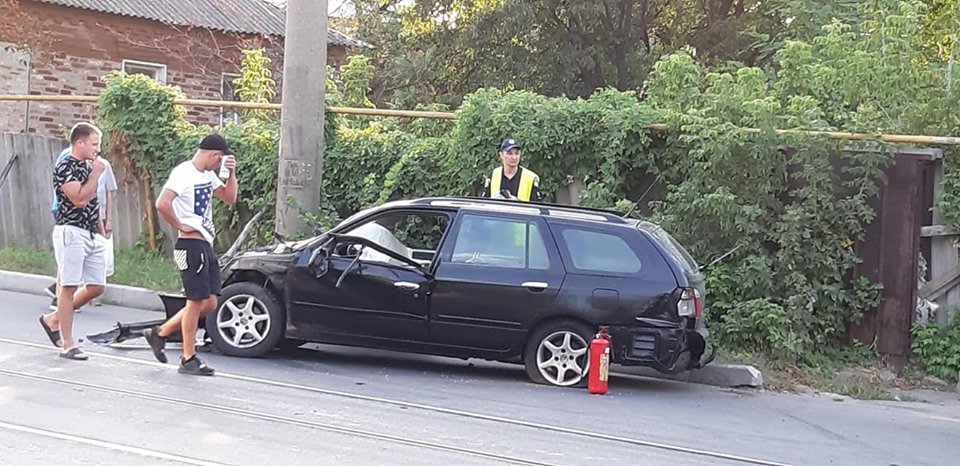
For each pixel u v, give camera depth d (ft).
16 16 64.08
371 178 41.91
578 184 39.29
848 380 33.65
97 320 35.68
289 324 30.09
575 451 21.61
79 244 27.40
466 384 28.76
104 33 68.03
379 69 95.86
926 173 36.73
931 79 38.83
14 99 48.78
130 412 22.22
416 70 90.63
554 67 90.63
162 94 46.14
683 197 36.73
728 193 35.68
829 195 35.70
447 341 29.58
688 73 39.63
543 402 26.81
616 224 29.71
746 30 81.92
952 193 36.06
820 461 22.66
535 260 29.48
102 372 26.17
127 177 47.09
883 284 35.99
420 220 34.19
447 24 93.25
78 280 27.45
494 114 38.99
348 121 47.29
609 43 94.07
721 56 94.17
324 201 42.32
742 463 21.83
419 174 41.14
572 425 24.22
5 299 38.91
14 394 23.18
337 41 76.74
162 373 26.63
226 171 26.81
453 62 92.94
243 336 30.22
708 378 32.32
